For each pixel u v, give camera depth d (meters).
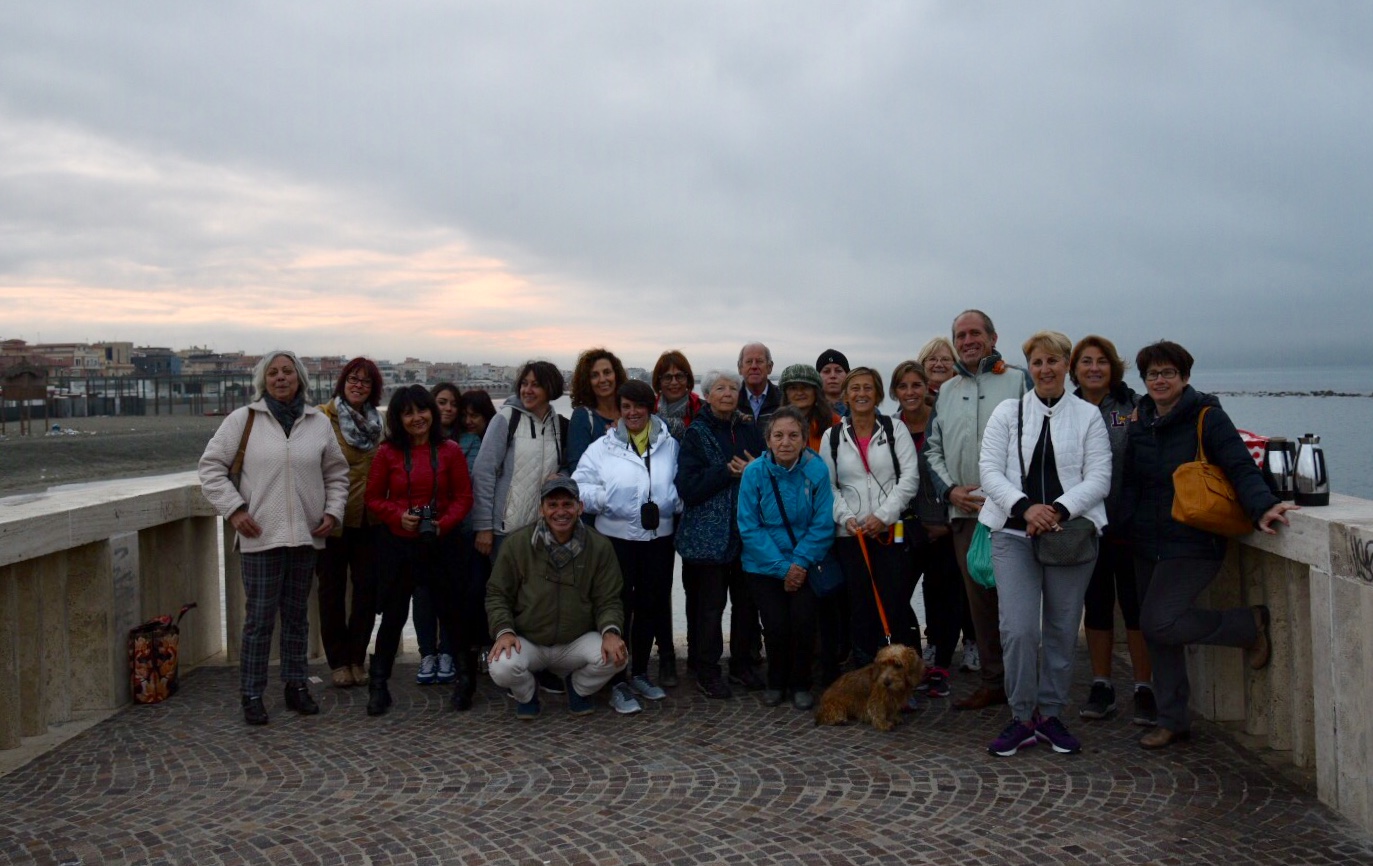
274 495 5.24
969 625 6.22
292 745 4.83
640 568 5.68
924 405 5.90
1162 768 4.29
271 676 6.32
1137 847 3.47
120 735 5.03
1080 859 3.38
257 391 5.38
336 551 5.92
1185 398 4.44
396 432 5.48
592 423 5.98
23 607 5.02
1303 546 3.93
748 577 5.52
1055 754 4.50
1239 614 4.47
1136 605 4.97
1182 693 4.58
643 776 4.30
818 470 5.41
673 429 6.20
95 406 75.88
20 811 3.99
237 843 3.64
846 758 4.50
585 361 6.15
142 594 6.27
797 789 4.11
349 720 5.26
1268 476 4.42
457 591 5.56
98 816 3.93
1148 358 4.48
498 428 5.94
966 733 4.86
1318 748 3.87
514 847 3.57
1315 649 3.86
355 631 5.97
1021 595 4.52
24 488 36.00
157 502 6.12
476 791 4.16
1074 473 4.47
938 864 3.37
